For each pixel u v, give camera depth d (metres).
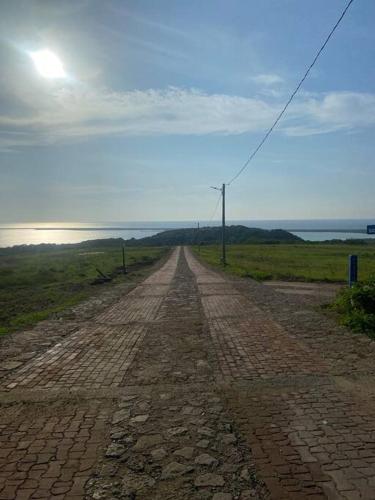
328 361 6.91
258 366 6.77
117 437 4.46
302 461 3.89
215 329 9.62
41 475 3.77
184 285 20.09
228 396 5.54
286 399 5.38
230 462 3.91
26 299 18.23
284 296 15.03
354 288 10.67
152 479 3.67
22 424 4.84
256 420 4.79
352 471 3.71
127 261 44.47
